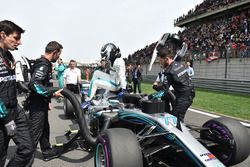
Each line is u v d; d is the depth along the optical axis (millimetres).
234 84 14766
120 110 3965
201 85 17859
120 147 2773
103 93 5348
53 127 6402
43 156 4250
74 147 4746
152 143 3463
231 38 22688
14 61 2844
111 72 5223
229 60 18312
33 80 3617
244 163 4105
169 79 4129
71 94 3785
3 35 2656
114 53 5250
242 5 29578
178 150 2996
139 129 3717
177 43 6633
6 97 2697
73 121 7094
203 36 29594
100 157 3096
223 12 33344
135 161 2758
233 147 3342
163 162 3459
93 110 4523
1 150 2750
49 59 3873
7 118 2736
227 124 3467
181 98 4039
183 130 3125
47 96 3688
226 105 10086
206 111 8711
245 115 7988
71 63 8992
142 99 3871
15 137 2953
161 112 3445
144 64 31016
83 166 4004
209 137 3688
